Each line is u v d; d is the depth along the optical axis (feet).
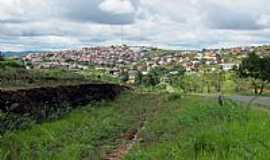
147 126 77.56
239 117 71.67
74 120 81.00
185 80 312.71
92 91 126.93
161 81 320.50
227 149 41.73
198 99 146.82
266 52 529.04
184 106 116.16
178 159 41.52
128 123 85.61
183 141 49.32
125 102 148.77
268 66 311.68
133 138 67.41
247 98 187.73
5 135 54.60
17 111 65.92
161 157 44.70
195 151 42.47
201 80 310.24
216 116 76.13
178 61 645.92
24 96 70.69
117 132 71.97
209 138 45.65
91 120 84.23
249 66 317.63
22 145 52.19
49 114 79.51
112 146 59.16
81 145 55.93
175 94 176.04
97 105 120.47
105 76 304.09
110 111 107.55
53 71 183.73
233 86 302.25
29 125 65.36
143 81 320.29
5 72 121.80
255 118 70.90
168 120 84.74
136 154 47.91
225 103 106.01
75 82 127.85
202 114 81.25
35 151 50.52
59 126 70.54
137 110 117.08
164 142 55.01
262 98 192.65
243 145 41.96
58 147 55.52
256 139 45.03
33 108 72.54
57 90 90.79
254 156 38.01
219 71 335.26
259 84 307.99
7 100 63.72
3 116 58.54
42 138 58.70
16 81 100.89
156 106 131.13
